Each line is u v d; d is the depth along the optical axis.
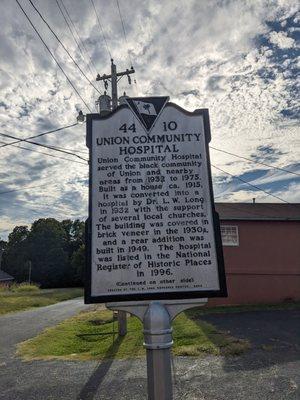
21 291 19.56
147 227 1.72
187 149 1.80
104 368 3.56
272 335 4.55
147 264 1.69
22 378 3.39
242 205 9.08
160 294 1.66
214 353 3.77
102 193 1.75
